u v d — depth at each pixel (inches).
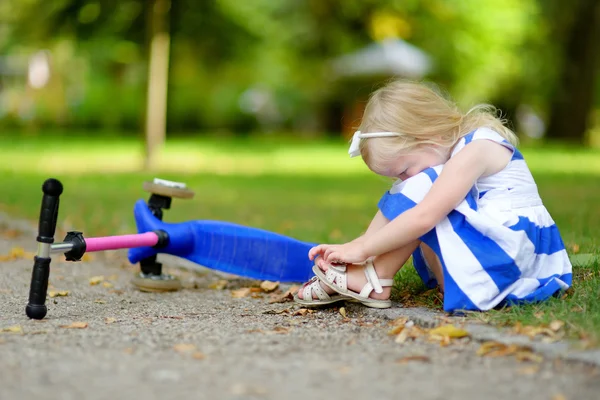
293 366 81.0
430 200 101.2
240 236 131.5
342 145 755.4
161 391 72.2
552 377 77.2
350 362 82.9
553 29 790.5
